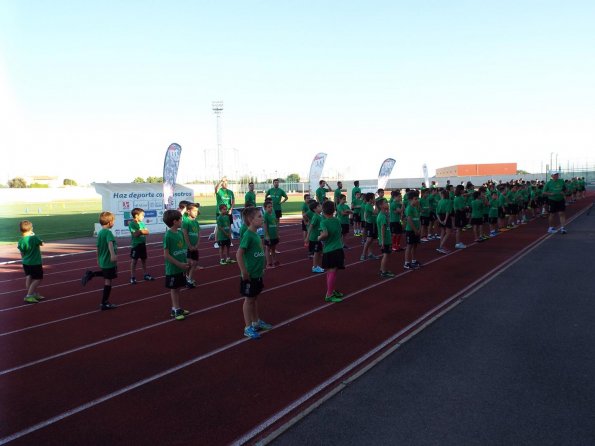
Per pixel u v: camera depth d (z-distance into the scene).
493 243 13.80
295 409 3.90
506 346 5.13
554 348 5.02
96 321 6.90
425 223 15.16
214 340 5.80
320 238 7.44
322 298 7.79
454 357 4.87
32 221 29.38
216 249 15.19
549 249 12.07
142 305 7.80
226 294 8.41
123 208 20.00
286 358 5.07
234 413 3.87
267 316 6.79
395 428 3.51
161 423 3.75
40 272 8.44
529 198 20.64
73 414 3.97
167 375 4.73
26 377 4.81
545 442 3.25
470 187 17.00
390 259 11.72
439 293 7.78
